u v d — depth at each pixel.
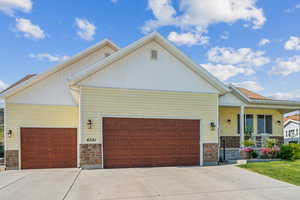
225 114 15.94
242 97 13.66
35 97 12.43
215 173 9.34
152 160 10.84
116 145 10.46
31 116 12.27
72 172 9.34
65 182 7.69
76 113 12.80
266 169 9.91
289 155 12.51
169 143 11.16
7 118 11.91
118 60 10.84
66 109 12.73
